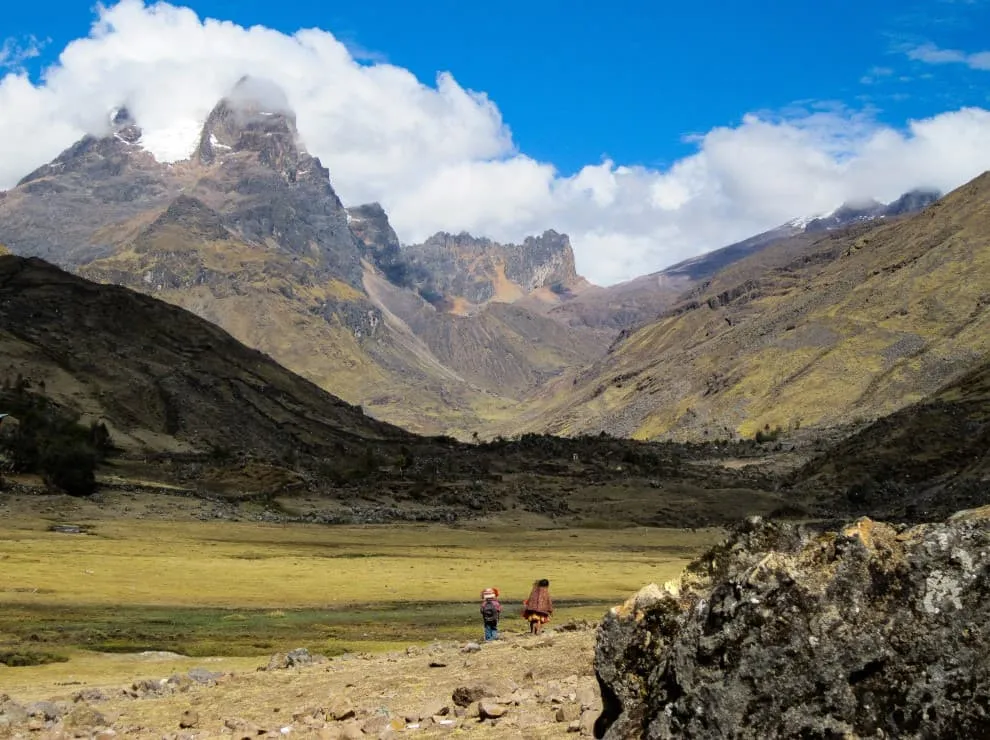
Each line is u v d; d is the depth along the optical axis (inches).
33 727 805.2
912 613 361.7
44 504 5462.6
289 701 817.5
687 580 490.0
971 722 339.0
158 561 3654.0
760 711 368.2
